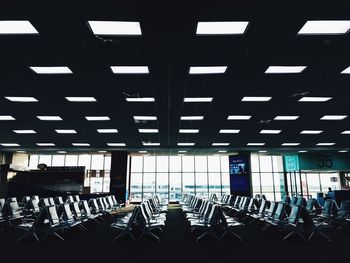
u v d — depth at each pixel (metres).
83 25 4.30
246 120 10.53
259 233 8.45
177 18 4.12
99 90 7.27
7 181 17.41
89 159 21.30
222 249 6.29
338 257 5.50
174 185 22.22
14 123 10.86
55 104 8.50
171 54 5.29
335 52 5.24
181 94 7.58
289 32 4.52
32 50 5.12
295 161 20.36
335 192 15.05
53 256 5.66
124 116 9.87
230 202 14.77
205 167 22.41
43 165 18.83
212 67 5.91
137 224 8.31
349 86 7.07
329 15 4.06
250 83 6.83
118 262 5.20
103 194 18.11
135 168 22.38
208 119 10.35
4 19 4.15
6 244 6.88
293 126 11.52
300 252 5.95
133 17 4.10
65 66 5.86
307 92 7.50
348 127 11.69
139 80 6.59
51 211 7.58
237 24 4.33
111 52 5.21
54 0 3.70
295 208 7.64
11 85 6.92
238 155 18.61
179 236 7.99
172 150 18.05
